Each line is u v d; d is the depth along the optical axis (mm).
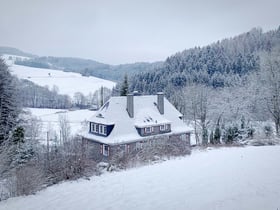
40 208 9125
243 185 10242
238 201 8641
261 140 25172
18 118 33844
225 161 15023
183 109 52750
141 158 16328
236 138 32688
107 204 9172
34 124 40688
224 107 46312
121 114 31406
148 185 11023
